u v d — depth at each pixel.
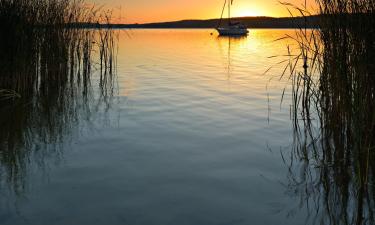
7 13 8.11
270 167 4.83
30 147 5.54
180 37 54.47
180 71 14.41
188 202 3.86
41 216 3.54
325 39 5.68
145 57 20.19
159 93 9.83
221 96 9.41
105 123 6.89
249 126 6.68
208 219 3.53
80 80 11.83
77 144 5.69
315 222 3.51
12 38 8.24
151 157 5.15
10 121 6.95
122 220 3.49
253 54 22.92
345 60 5.20
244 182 4.37
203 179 4.44
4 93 8.45
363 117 4.74
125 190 4.12
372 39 4.75
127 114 7.57
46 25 9.63
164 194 4.03
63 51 10.48
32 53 8.93
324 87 5.97
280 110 7.84
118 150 5.42
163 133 6.27
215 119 7.16
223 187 4.23
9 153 5.26
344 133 5.50
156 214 3.60
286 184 4.33
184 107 8.18
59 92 9.81
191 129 6.49
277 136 6.11
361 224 3.46
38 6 9.17
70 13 10.65
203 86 10.92
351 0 4.95
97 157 5.14
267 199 3.96
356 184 4.31
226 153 5.33
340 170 4.72
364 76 4.75
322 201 3.92
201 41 40.62
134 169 4.72
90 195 3.99
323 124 6.70
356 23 4.91
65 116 7.39
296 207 3.79
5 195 3.96
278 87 10.74
